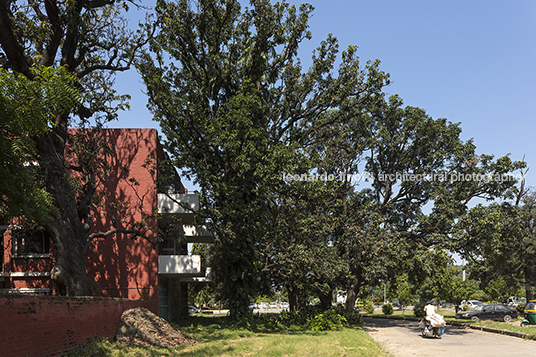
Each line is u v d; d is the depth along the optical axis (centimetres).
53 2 1903
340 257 3092
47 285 2473
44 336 1011
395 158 3550
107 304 1469
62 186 1969
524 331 1941
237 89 2628
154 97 2281
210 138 2275
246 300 2498
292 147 2220
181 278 3578
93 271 2608
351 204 3394
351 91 2655
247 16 2602
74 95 1230
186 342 1634
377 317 4847
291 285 3388
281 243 2722
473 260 3134
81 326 1231
